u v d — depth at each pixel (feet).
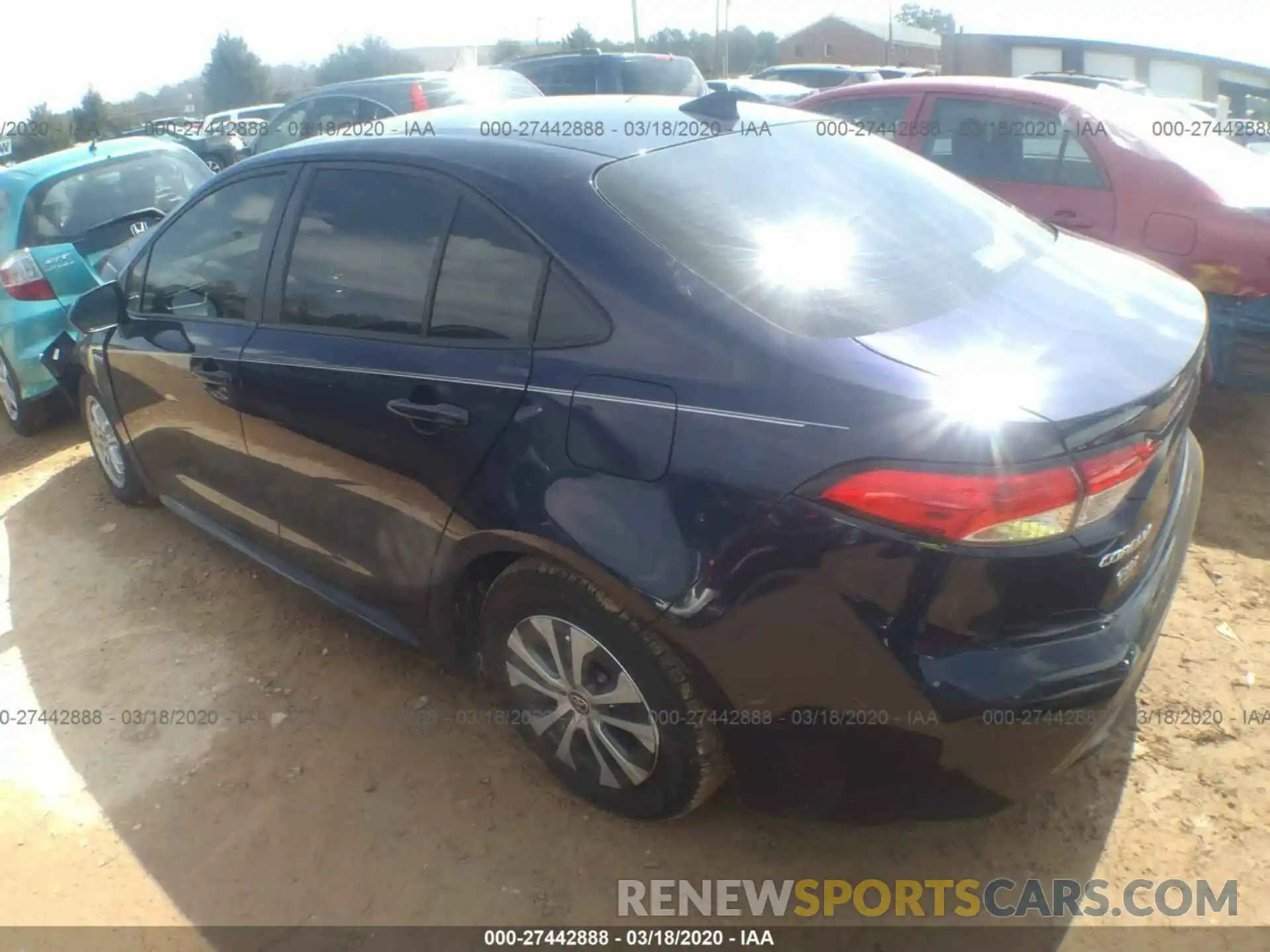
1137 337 7.45
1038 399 6.34
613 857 8.30
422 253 8.77
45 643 11.84
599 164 8.28
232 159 45.14
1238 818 8.25
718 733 7.42
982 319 7.30
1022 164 17.01
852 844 8.29
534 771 9.24
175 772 9.59
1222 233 14.33
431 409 8.29
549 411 7.59
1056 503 6.17
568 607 7.77
